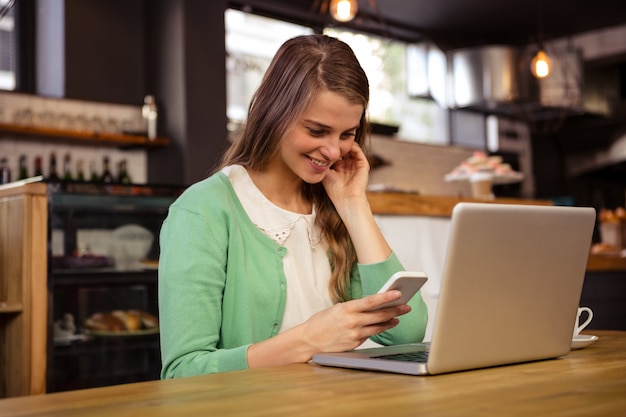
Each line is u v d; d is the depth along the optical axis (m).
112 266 3.07
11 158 4.75
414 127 7.54
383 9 6.75
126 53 5.29
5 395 2.92
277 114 1.50
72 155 4.98
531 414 0.81
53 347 2.86
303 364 1.24
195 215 1.46
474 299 1.11
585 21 7.37
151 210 3.20
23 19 5.19
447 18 7.05
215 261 1.43
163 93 5.21
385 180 6.94
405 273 1.24
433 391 0.96
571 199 7.92
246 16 6.09
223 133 5.23
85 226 2.99
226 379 1.07
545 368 1.17
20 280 2.82
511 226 1.14
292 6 6.29
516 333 1.19
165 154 5.18
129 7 5.32
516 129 8.20
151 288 3.21
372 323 1.29
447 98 6.98
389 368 1.12
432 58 7.16
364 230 1.60
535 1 6.75
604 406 0.85
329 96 1.45
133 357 3.16
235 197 1.56
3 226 2.96
